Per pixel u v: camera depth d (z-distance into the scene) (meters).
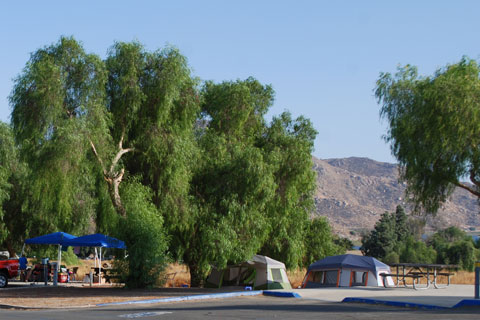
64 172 24.81
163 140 28.44
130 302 20.55
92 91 26.50
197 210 29.81
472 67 22.06
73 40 26.94
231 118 35.16
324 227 43.62
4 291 26.84
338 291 25.64
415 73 23.50
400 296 22.16
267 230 32.41
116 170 27.86
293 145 35.69
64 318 14.80
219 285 31.97
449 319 13.59
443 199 23.31
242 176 30.45
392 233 118.31
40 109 25.38
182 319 14.32
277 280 31.17
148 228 26.94
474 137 21.08
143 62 28.38
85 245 28.72
